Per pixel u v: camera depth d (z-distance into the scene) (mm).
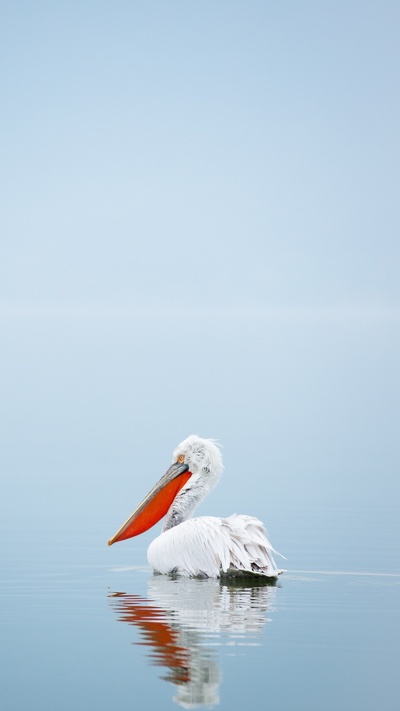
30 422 31469
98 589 11766
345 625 10039
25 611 10641
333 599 11195
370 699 8008
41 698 8031
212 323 117500
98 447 26188
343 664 8828
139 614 10516
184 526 12852
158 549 12859
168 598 11273
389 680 8398
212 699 7992
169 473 14656
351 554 13914
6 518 16844
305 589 11758
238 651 9117
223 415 32781
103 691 8148
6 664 8820
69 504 18250
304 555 13891
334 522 16594
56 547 14430
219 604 10938
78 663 8836
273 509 17922
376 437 28891
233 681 8352
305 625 10055
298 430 30078
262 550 12484
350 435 29266
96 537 15250
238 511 17797
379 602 11047
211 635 9672
